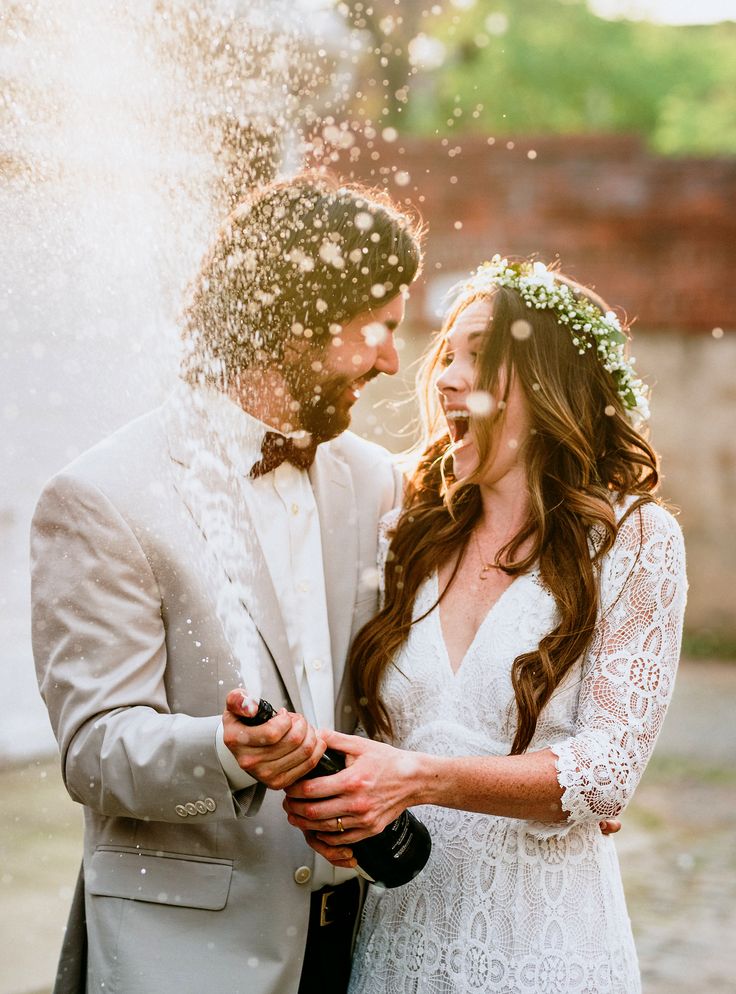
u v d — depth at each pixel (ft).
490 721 6.30
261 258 6.42
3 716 18.65
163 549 6.05
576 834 6.25
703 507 37.47
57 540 6.03
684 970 12.71
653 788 20.71
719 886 15.47
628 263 38.86
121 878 6.07
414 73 61.67
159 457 6.25
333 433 6.70
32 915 12.92
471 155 40.60
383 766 5.57
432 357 7.18
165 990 5.87
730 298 37.52
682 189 39.52
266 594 6.31
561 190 40.04
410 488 7.29
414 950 6.29
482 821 6.23
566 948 6.09
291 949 6.15
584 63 71.26
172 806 5.65
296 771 5.47
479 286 6.73
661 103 73.56
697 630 37.45
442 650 6.54
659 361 37.83
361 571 7.02
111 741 5.71
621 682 5.98
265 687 6.19
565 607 6.13
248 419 6.49
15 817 16.39
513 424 6.55
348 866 5.79
